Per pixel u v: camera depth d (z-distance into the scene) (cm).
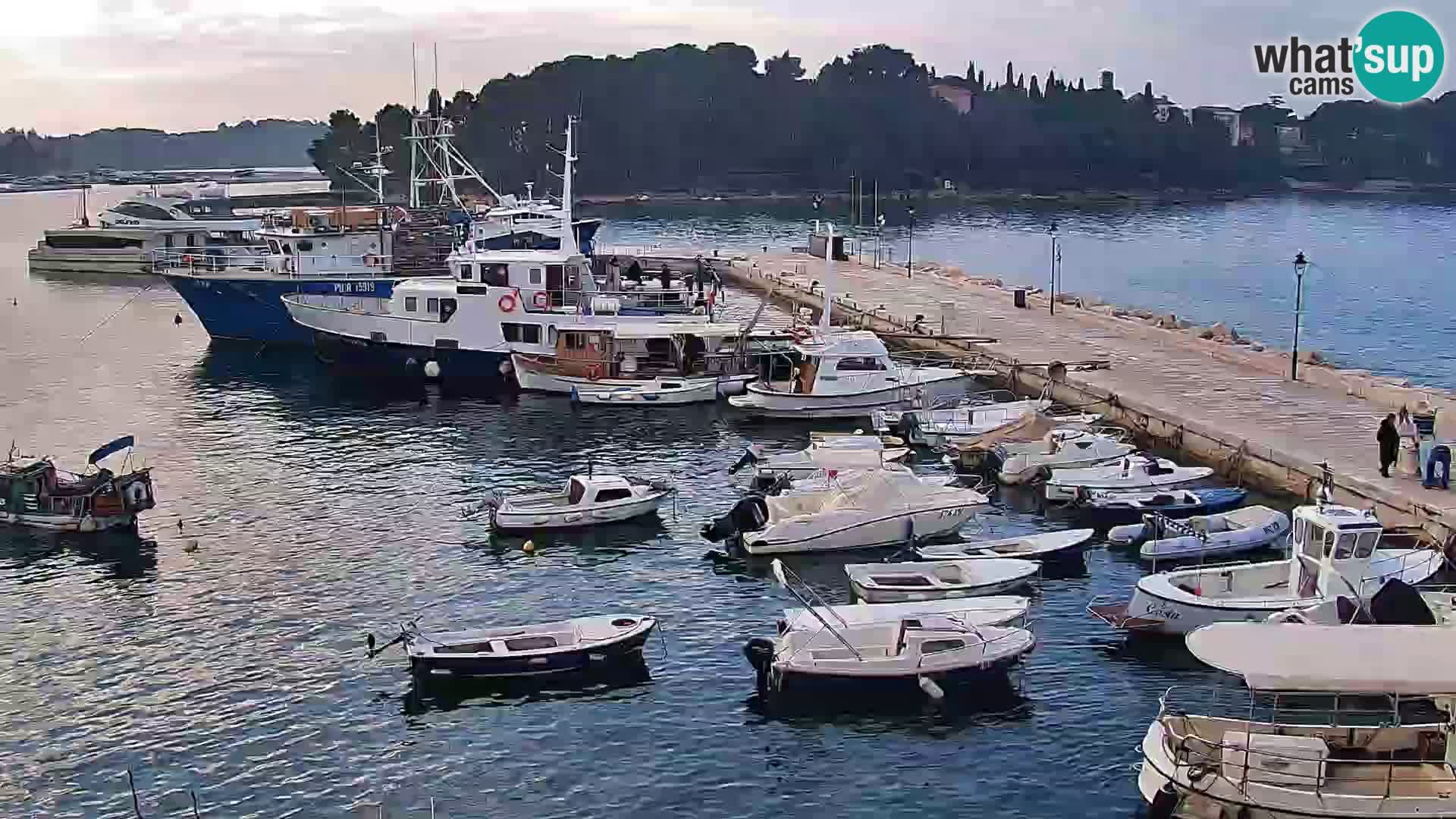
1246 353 7250
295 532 5000
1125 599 4225
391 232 9125
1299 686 2805
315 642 4022
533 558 4688
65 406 7238
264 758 3356
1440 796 2747
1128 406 6081
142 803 3166
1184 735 2948
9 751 3403
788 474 5334
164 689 3728
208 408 7144
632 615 4078
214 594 4397
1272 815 2773
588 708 3588
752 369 7194
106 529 4975
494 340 7519
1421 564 4059
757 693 3656
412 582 4478
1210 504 4950
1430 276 14738
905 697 3597
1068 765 3269
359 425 6688
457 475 5744
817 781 3225
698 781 3231
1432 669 2836
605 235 19775
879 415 6231
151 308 11250
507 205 10156
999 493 5325
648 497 5066
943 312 8369
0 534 4962
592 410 6919
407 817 3089
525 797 3173
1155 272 15450
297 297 8419
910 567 4319
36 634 4084
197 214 14662
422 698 3647
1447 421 5691
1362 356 9506
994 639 3684
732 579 4484
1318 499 4294
